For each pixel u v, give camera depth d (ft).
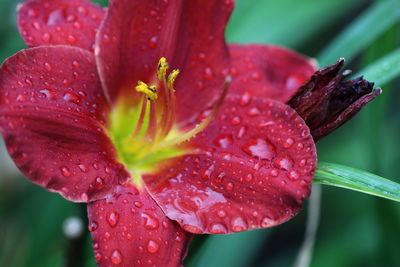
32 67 1.32
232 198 1.32
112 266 1.26
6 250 1.79
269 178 1.32
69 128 1.32
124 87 1.42
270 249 2.03
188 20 1.41
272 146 1.35
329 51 1.56
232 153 1.37
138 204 1.31
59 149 1.29
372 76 1.43
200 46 1.42
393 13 1.53
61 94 1.33
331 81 1.34
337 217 1.89
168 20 1.40
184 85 1.43
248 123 1.38
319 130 1.35
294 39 1.74
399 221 1.61
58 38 1.40
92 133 1.35
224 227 1.30
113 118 1.42
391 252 1.63
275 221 1.29
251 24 1.71
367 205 1.85
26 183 1.86
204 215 1.30
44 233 1.69
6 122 1.25
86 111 1.36
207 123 1.37
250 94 1.46
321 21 1.76
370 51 1.58
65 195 1.27
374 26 1.54
